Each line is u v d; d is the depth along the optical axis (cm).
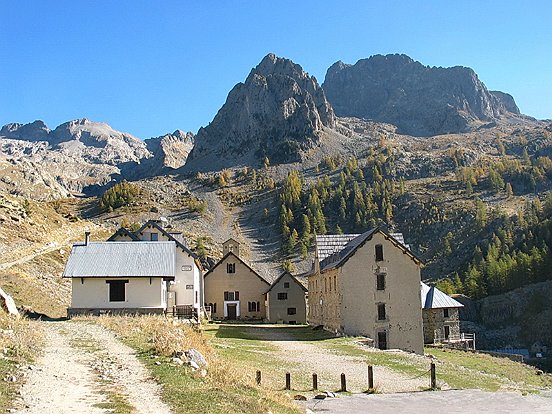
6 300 3947
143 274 5384
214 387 2075
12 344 2483
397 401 2923
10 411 1503
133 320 4175
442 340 8044
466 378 3862
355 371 3756
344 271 6322
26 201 10300
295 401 2617
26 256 6994
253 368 3388
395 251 6419
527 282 14362
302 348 4878
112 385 1953
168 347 2731
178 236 7825
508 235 17538
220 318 9650
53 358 2403
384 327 6294
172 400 1794
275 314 9381
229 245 11331
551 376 5981
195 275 7119
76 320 4419
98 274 5350
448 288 14575
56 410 1567
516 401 3075
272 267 19638
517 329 13288
